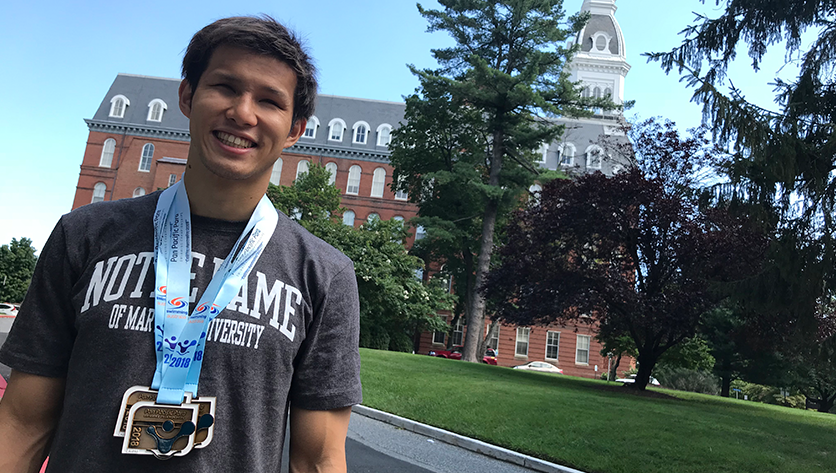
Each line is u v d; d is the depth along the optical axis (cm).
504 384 1212
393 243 2905
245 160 106
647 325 1462
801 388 3488
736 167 1020
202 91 107
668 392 1788
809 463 680
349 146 5475
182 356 98
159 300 100
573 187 1536
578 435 741
